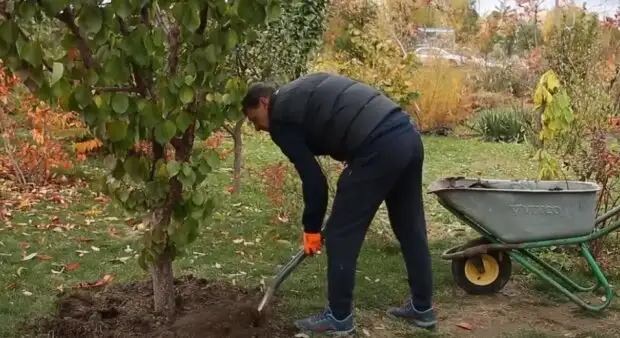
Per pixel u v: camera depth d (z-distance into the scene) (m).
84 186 7.91
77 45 3.37
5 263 5.20
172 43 3.65
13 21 3.13
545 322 4.52
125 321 4.03
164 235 3.82
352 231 3.96
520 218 4.55
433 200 8.19
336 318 4.12
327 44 15.41
